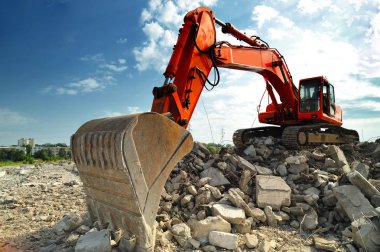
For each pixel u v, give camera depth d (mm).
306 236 4863
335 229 5109
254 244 4352
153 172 3777
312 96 10398
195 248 4270
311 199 5574
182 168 6926
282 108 10617
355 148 10602
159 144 3855
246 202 5664
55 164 18078
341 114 12523
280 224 5234
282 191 5668
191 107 6090
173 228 4578
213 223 4625
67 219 5145
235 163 6855
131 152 3551
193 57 6199
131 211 3727
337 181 6105
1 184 10773
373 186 5484
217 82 6414
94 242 3814
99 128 4012
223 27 7621
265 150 8406
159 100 5453
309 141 9945
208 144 10406
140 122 3713
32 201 7289
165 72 5621
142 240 3627
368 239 4188
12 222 5676
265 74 9523
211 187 5805
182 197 5727
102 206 4250
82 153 4145
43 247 4406
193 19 6129
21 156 26344
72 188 9055
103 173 3898
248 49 8203
